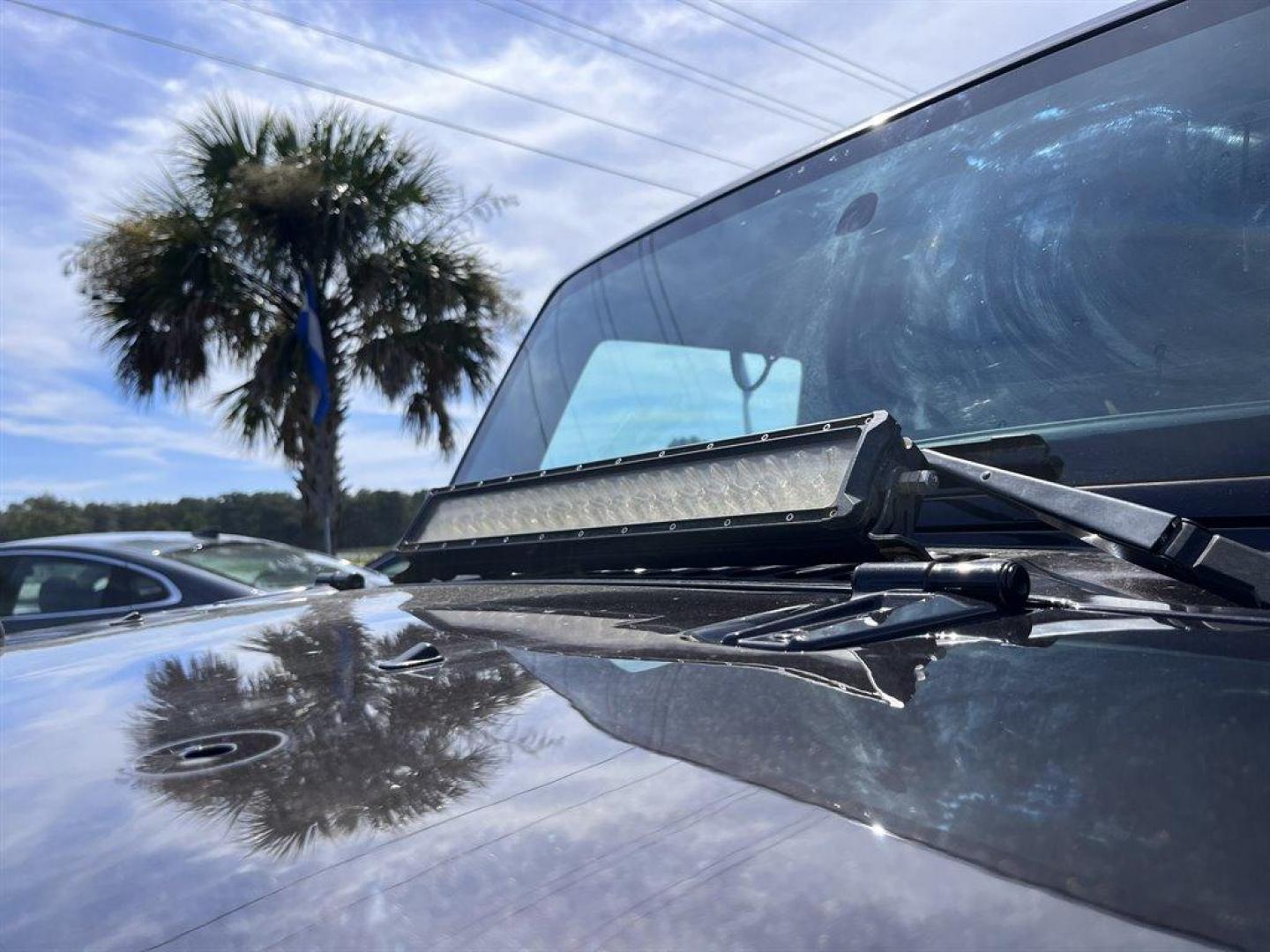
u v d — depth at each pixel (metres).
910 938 0.45
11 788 0.76
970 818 0.53
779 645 0.85
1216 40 1.28
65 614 5.79
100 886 0.59
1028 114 1.47
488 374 16.80
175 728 0.86
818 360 1.62
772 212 1.86
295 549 6.63
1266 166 1.18
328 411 16.11
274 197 15.16
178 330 15.59
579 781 0.63
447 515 1.76
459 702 0.82
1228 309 1.16
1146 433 1.15
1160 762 0.55
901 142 1.68
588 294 2.20
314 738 0.78
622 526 1.38
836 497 1.13
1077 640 0.78
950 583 0.94
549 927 0.50
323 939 0.51
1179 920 0.44
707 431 1.79
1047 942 0.44
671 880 0.52
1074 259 1.32
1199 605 0.88
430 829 0.60
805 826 0.54
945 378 1.41
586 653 0.93
